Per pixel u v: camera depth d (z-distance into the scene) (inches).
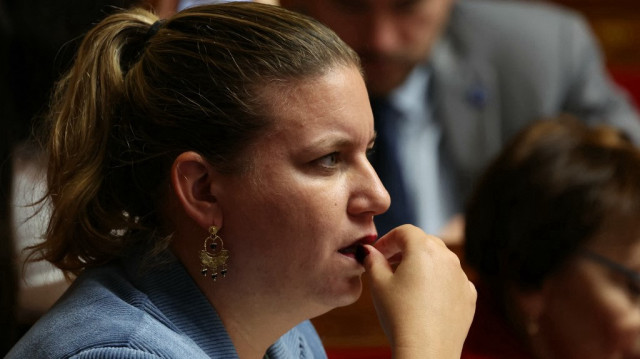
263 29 132.8
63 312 131.8
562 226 214.8
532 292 222.4
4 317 178.9
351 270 136.3
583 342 221.0
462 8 393.7
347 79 133.0
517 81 387.2
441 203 361.7
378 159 346.6
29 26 196.7
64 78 150.9
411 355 127.2
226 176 131.5
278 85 129.7
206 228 133.3
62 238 140.2
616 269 215.5
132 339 124.0
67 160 139.1
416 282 134.0
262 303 136.8
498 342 229.1
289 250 132.4
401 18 321.4
